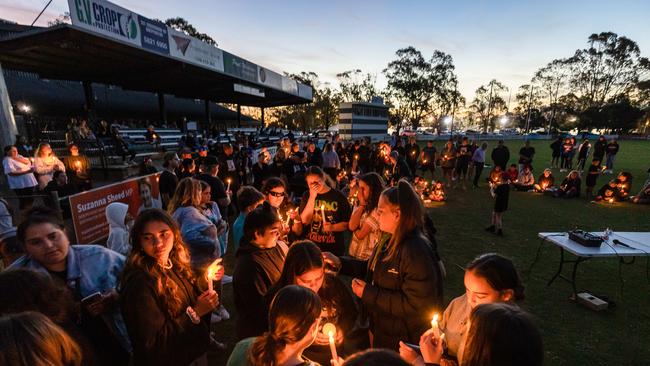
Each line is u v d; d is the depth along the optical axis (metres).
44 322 1.06
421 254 1.75
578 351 3.23
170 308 1.73
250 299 1.93
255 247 2.05
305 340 1.24
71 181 7.54
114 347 1.86
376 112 29.89
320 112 61.34
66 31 8.28
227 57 16.23
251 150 12.22
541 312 3.92
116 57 12.28
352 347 2.87
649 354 3.18
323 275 1.80
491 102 77.12
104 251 2.04
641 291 4.41
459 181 13.29
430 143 12.70
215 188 5.18
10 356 0.94
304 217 3.24
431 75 56.81
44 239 1.76
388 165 10.53
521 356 0.98
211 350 3.12
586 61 61.16
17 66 13.59
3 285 1.30
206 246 3.20
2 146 8.12
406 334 1.86
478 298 1.52
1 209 3.85
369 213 2.93
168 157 5.95
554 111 66.50
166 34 11.70
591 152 25.64
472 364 1.08
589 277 4.84
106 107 26.20
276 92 25.12
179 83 19.23
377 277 1.96
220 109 44.16
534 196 10.83
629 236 4.49
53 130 12.52
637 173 15.45
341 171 9.86
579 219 8.01
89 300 1.67
